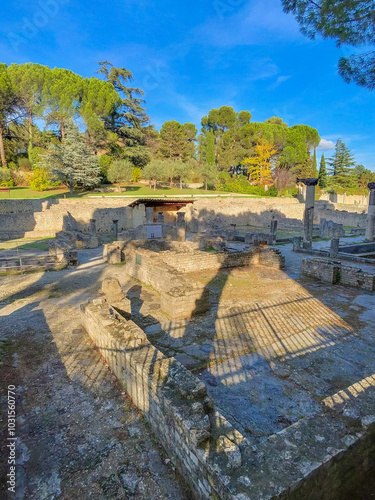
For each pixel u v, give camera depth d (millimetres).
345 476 2865
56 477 3346
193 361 5684
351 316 7887
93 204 30844
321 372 5336
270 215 36406
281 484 2424
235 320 7641
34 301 9234
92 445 3775
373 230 20906
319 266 11484
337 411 3240
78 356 5891
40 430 4012
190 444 2971
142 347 4738
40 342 6484
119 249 14680
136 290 10211
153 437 3885
